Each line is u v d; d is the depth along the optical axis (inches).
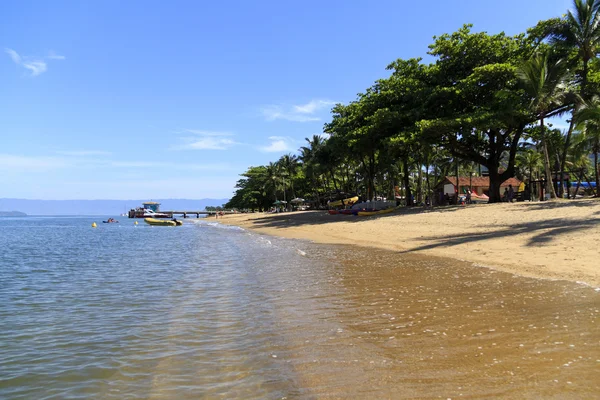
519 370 156.4
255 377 167.5
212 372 175.8
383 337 208.2
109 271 542.3
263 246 840.9
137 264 611.5
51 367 191.9
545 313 233.1
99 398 157.0
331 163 2529.5
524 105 1159.6
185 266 563.2
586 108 1047.0
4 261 706.8
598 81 1139.3
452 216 1047.0
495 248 530.3
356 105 1657.2
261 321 253.8
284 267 497.4
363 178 2669.8
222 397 150.7
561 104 1173.7
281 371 171.9
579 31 1078.4
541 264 398.6
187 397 152.5
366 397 142.6
